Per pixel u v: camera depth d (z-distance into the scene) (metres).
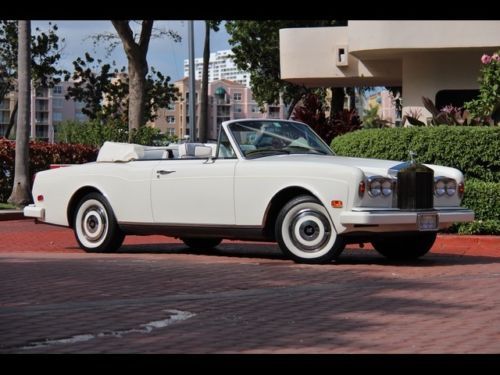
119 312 7.50
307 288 8.79
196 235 11.41
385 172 10.30
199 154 11.16
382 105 96.44
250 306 7.83
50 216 12.73
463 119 18.12
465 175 15.73
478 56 21.47
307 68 24.70
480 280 9.40
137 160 11.98
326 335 6.68
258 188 10.65
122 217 11.96
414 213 10.21
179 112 102.44
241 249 13.14
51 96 130.62
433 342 6.46
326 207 10.16
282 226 10.58
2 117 125.88
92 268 10.22
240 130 11.20
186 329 6.87
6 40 41.81
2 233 16.11
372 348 6.27
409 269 10.30
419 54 21.88
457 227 14.95
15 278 9.38
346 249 13.14
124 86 44.38
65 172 12.56
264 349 6.24
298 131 11.70
